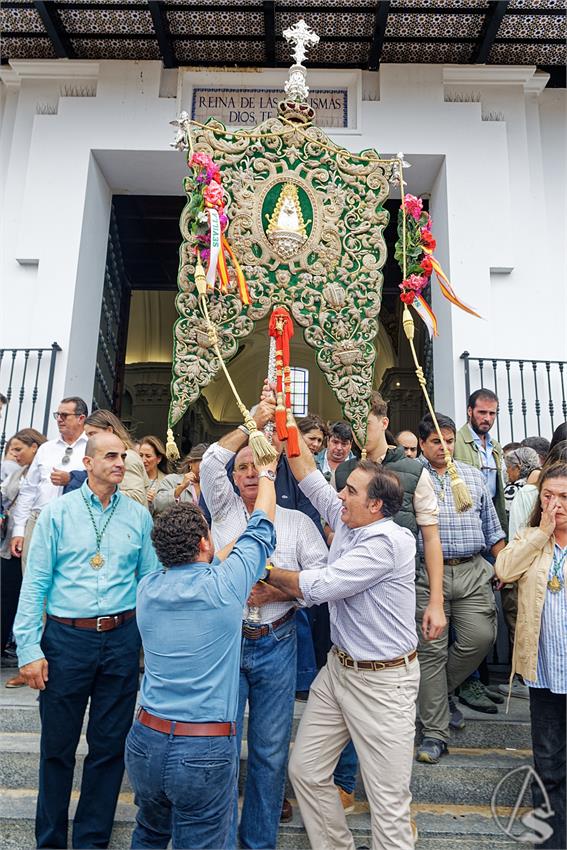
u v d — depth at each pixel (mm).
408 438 4773
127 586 3193
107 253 7723
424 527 3535
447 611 3867
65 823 3018
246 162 3842
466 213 6676
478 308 6516
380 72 6930
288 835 3221
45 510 3176
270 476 2828
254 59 6938
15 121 7012
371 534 2811
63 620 3064
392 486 2861
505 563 3215
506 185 6738
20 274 6660
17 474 5121
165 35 6582
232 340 3715
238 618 2443
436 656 3709
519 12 6371
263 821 2803
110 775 3064
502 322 6586
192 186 3711
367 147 6766
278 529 3137
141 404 14422
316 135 3885
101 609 3092
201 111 6891
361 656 2777
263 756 2844
